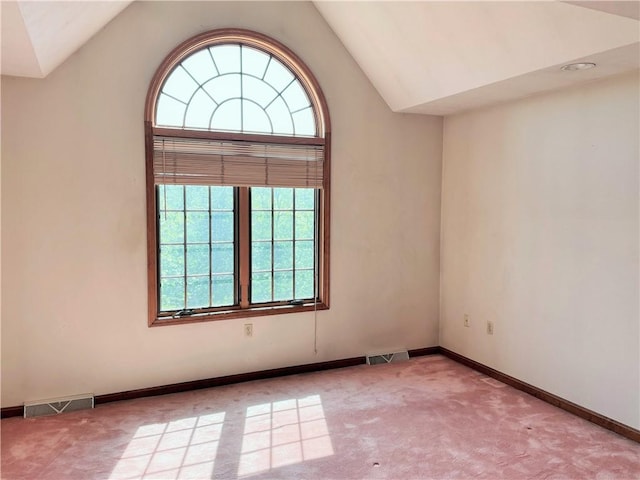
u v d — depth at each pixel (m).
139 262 3.30
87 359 3.21
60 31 2.45
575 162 3.06
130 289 3.29
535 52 2.58
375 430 2.88
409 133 4.14
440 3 2.73
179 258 3.51
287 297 3.87
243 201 3.64
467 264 4.04
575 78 2.86
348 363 4.04
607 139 2.86
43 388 3.12
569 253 3.12
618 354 2.83
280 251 3.82
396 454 2.61
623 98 2.76
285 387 3.56
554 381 3.26
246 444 2.72
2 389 3.02
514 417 3.06
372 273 4.09
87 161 3.13
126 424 2.95
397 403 3.28
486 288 3.84
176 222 3.48
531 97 3.36
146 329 3.35
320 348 3.93
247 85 3.61
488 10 2.55
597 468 2.46
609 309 2.88
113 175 3.20
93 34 3.07
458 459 2.55
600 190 2.91
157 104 3.37
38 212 3.03
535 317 3.39
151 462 2.53
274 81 3.70
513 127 3.52
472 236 3.97
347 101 3.87
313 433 2.85
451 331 4.27
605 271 2.89
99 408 3.18
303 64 3.68
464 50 2.92
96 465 2.49
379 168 4.04
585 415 3.03
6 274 2.99
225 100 3.55
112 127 3.18
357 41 3.63
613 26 2.16
